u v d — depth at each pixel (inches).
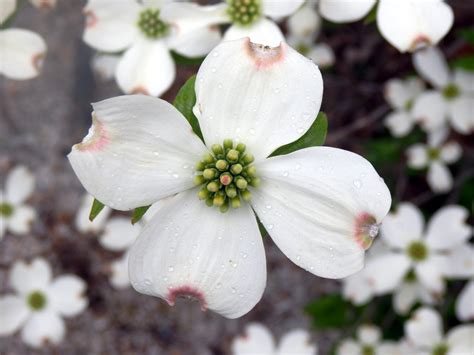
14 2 9.7
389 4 8.6
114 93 17.5
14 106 17.9
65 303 14.4
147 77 9.9
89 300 18.0
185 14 9.4
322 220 6.7
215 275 7.0
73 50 17.5
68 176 18.0
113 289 18.0
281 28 14.5
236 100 6.8
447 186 13.8
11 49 9.9
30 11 17.3
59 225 17.9
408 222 12.3
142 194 6.8
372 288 12.3
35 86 17.8
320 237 6.8
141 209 7.1
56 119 17.9
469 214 14.8
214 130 6.9
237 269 7.0
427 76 12.9
